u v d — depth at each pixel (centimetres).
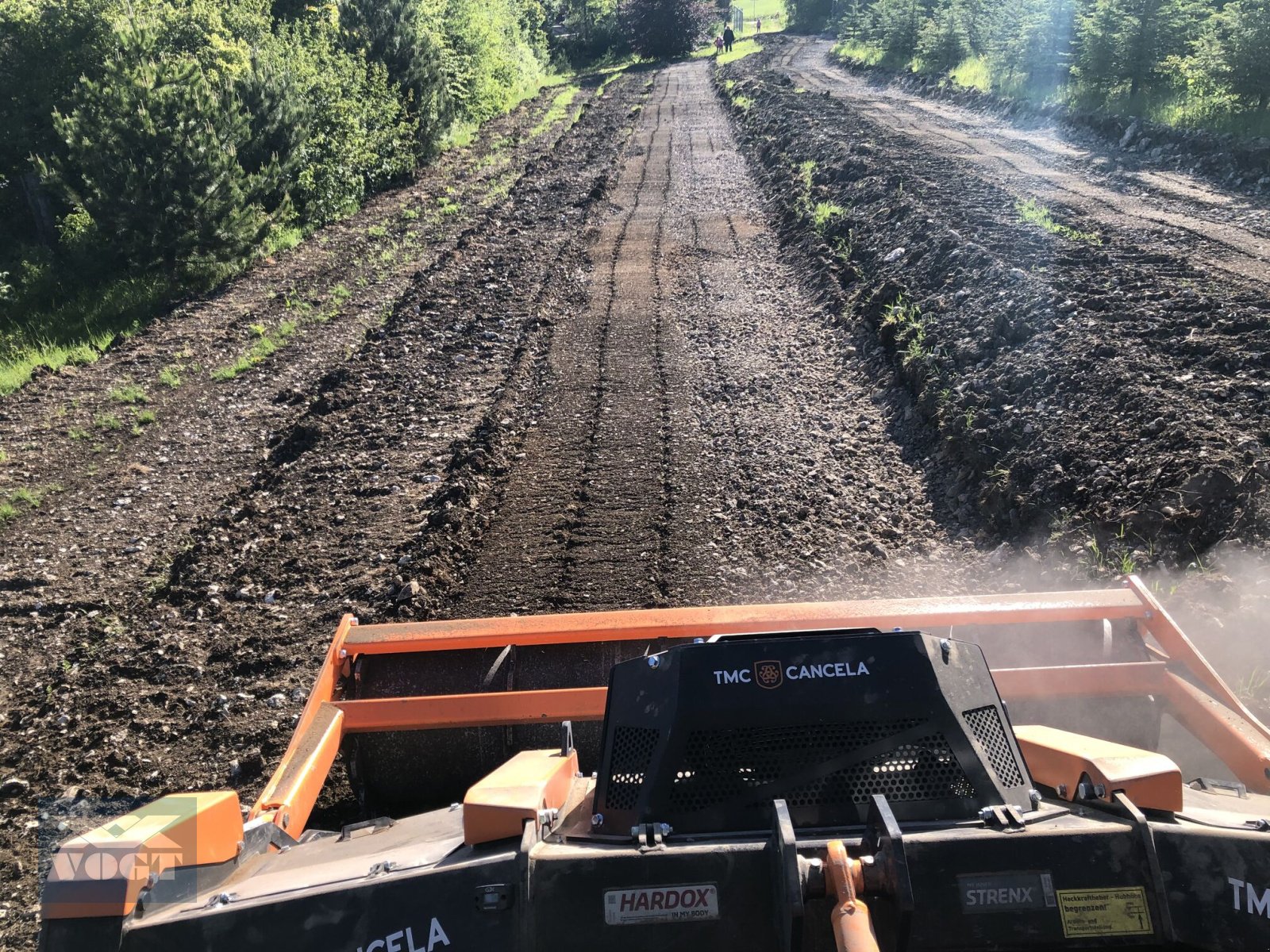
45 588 797
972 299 1116
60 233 2055
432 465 942
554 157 2931
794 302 1429
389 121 2708
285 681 621
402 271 1795
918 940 219
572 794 300
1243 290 1038
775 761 254
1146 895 225
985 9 3738
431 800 434
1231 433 698
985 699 279
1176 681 396
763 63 5669
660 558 738
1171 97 2309
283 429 1099
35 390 1330
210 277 1803
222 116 1873
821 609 426
